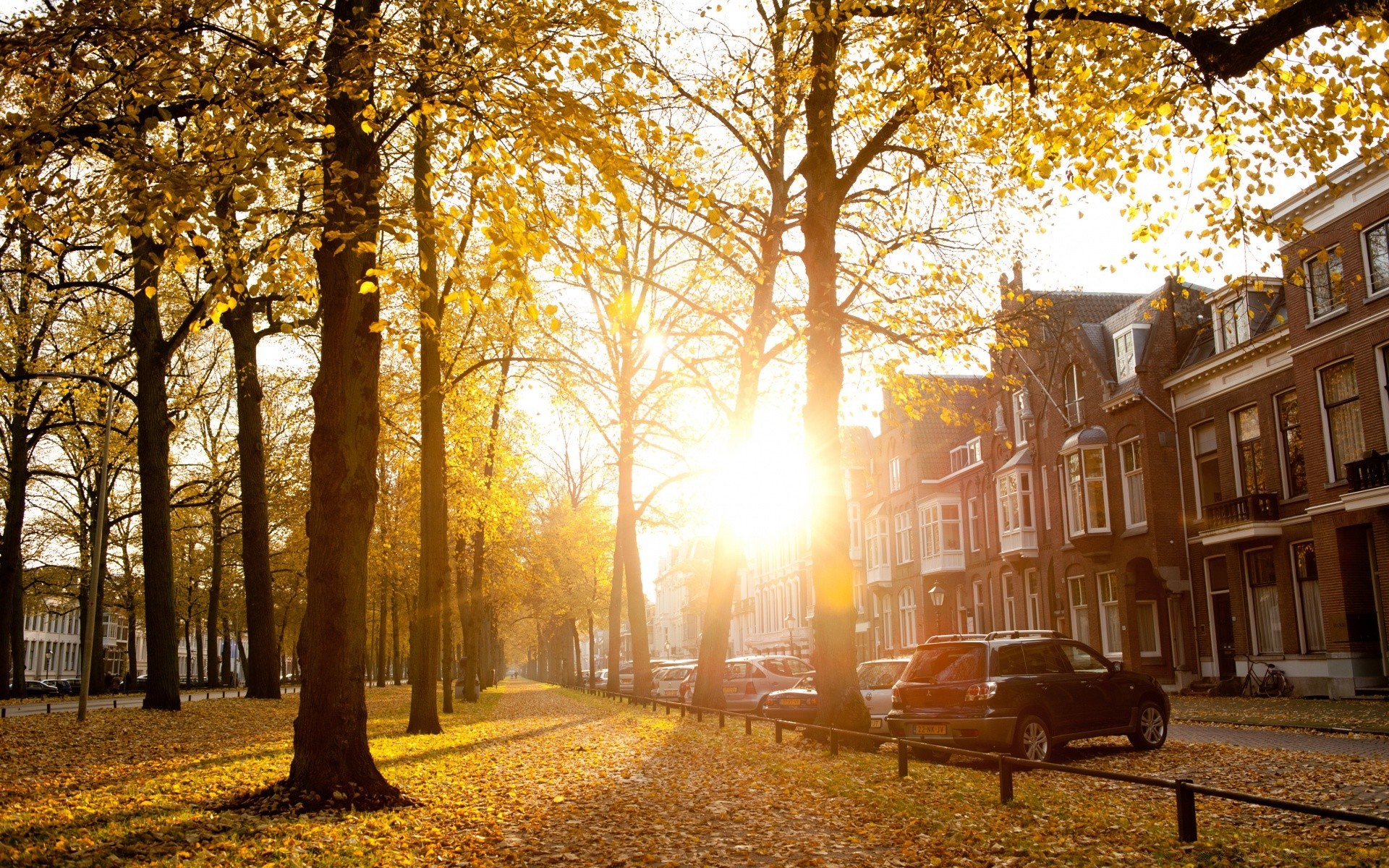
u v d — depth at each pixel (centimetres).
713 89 1466
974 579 4181
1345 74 1033
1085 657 1447
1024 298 1655
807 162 1504
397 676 6016
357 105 951
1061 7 1006
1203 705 2406
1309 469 2433
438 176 913
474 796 1023
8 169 814
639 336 2177
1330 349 2369
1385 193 2191
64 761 1311
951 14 1037
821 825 859
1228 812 901
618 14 863
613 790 1080
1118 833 773
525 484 2834
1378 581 2242
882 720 1744
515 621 6291
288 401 3447
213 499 3478
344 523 946
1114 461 3200
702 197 941
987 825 816
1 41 804
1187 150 1118
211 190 843
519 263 789
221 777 1106
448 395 2222
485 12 860
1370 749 1402
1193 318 3078
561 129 805
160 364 2244
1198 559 2900
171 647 2194
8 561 3275
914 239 1596
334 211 929
